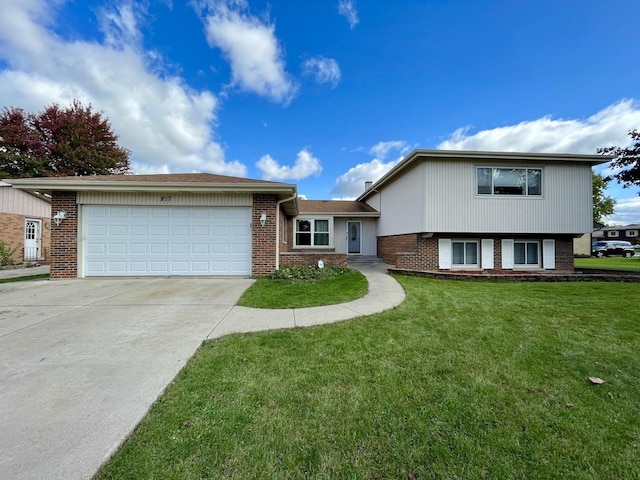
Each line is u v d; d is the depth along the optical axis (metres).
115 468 1.68
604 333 4.09
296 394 2.51
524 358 3.28
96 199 8.81
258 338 3.84
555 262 11.79
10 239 14.16
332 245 15.60
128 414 2.19
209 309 5.25
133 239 8.90
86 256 8.80
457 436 2.02
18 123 21.14
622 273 10.60
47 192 8.98
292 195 9.34
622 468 1.76
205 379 2.75
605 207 34.44
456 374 2.91
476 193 11.09
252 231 9.11
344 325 4.39
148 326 4.30
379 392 2.56
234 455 1.81
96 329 4.15
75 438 1.92
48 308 5.27
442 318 4.78
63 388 2.56
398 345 3.63
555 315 4.98
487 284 8.18
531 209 11.26
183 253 8.99
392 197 14.00
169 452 1.82
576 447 1.93
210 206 9.06
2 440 1.88
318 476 1.67
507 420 2.20
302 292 6.68
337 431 2.05
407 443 1.94
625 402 2.46
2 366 2.98
